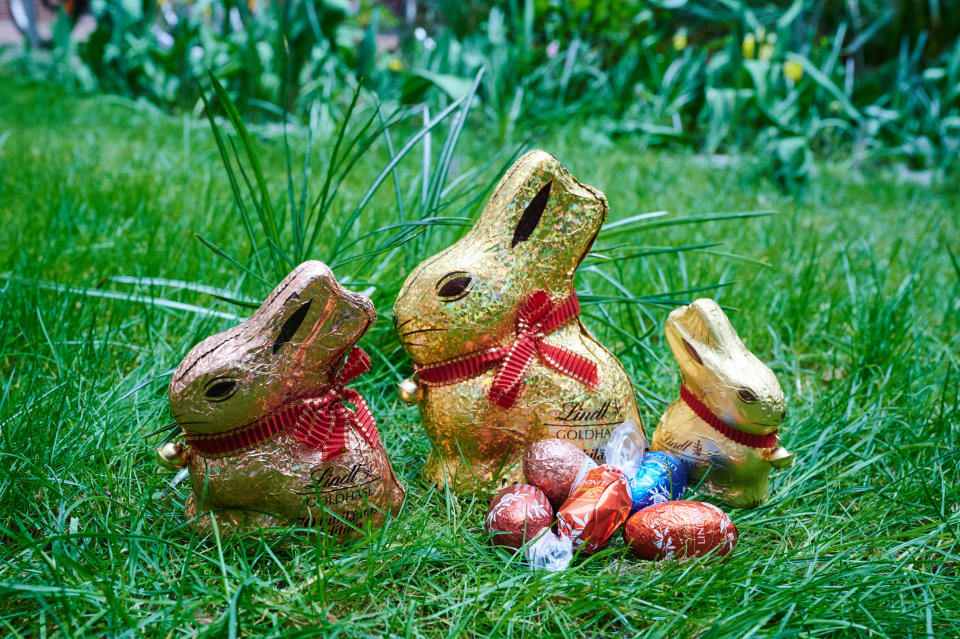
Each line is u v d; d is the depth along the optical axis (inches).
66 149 52.9
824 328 32.4
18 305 28.3
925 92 71.5
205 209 37.9
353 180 50.3
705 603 20.2
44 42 101.7
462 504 22.9
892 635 20.0
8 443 22.4
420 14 98.0
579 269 27.9
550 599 20.2
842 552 21.4
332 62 70.7
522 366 22.1
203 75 70.8
